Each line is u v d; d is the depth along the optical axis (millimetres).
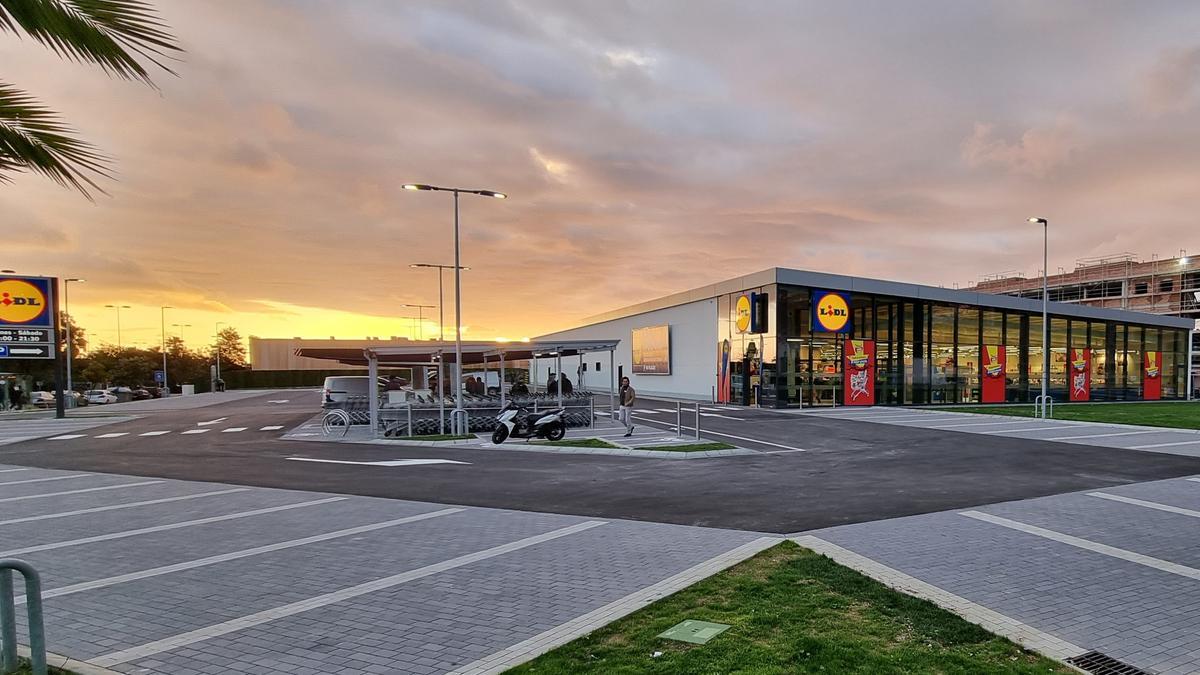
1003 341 36250
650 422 23828
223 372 84062
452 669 3908
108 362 68562
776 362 29453
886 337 32312
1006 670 3732
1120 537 7121
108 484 11625
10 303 30375
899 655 3883
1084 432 19766
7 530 7988
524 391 34656
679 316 40062
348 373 91062
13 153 3740
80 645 4406
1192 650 4160
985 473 11898
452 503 9367
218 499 9898
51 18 3168
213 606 5145
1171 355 46562
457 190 20391
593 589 5391
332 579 5812
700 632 4273
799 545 6680
